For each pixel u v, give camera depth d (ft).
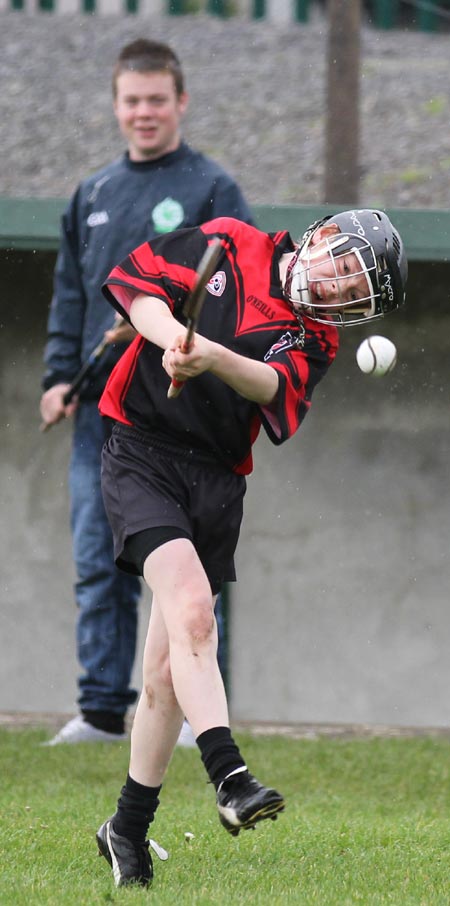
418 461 107.86
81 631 88.79
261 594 108.17
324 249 46.50
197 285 40.06
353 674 107.86
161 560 44.24
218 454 46.93
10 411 108.27
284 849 52.29
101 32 195.72
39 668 108.47
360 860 50.34
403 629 107.86
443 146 164.86
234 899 42.09
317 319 47.57
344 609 108.06
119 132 168.55
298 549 108.27
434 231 96.32
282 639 107.96
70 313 88.22
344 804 69.46
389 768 81.71
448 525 107.86
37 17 200.64
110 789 71.20
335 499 108.37
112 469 46.91
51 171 160.66
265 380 44.62
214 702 42.68
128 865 45.93
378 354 59.41
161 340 44.98
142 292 46.91
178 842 53.36
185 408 46.29
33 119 171.12
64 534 108.47
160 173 84.79
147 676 45.68
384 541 108.06
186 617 43.27
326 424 108.37
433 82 182.50
